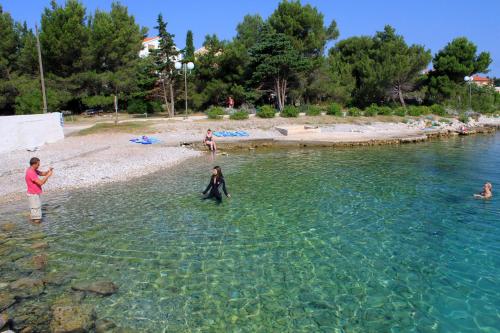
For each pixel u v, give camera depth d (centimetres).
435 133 3375
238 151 2598
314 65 4950
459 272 854
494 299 746
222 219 1201
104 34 4734
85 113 5097
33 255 947
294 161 2214
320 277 835
